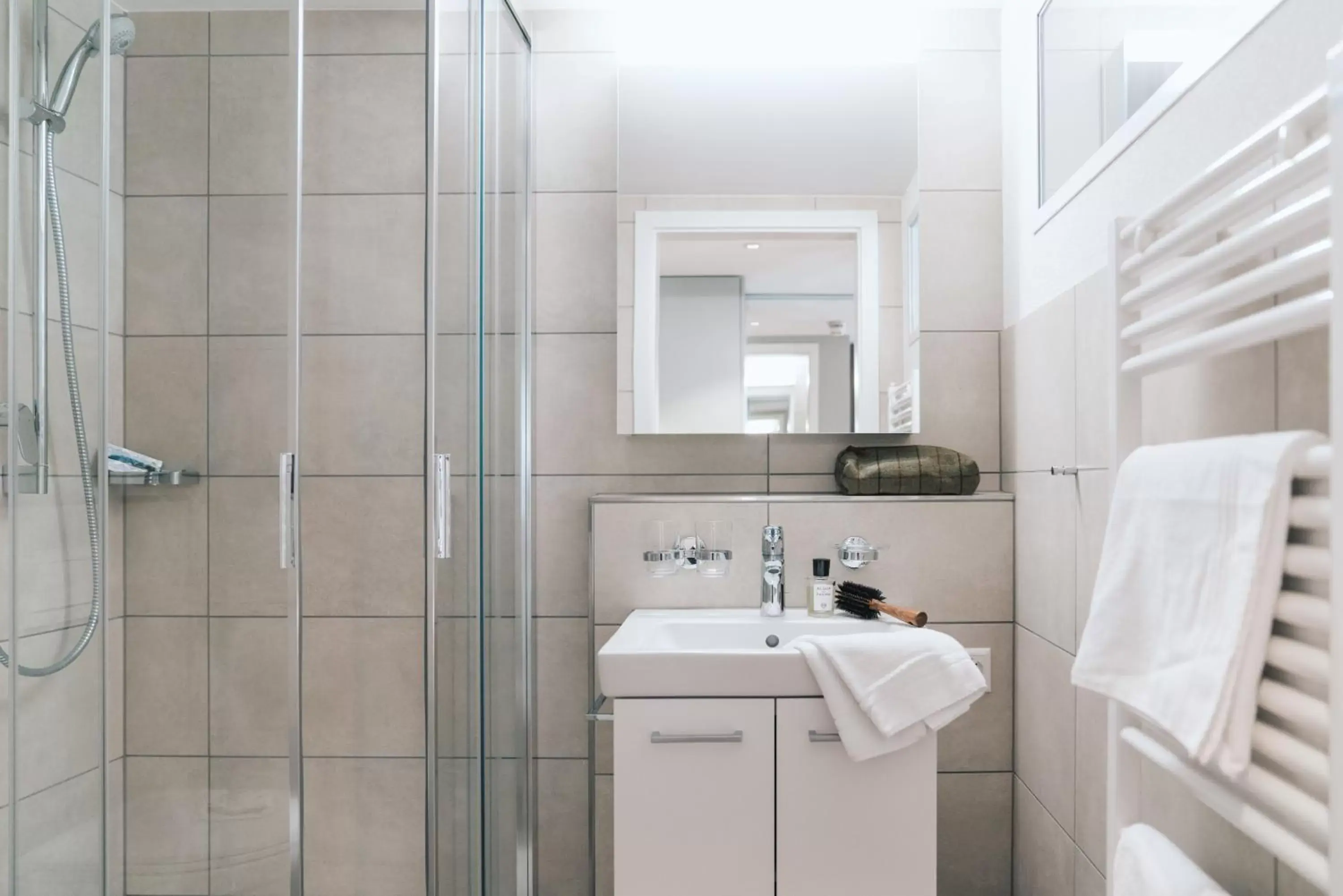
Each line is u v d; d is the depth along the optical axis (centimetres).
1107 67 166
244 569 145
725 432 231
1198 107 131
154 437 145
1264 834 97
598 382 235
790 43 236
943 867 222
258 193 147
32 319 137
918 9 235
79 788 138
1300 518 91
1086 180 175
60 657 137
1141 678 112
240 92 147
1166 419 141
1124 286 136
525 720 225
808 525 220
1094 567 171
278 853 144
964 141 234
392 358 153
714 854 177
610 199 236
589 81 237
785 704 177
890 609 199
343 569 152
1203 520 103
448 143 163
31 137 138
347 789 153
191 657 144
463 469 171
